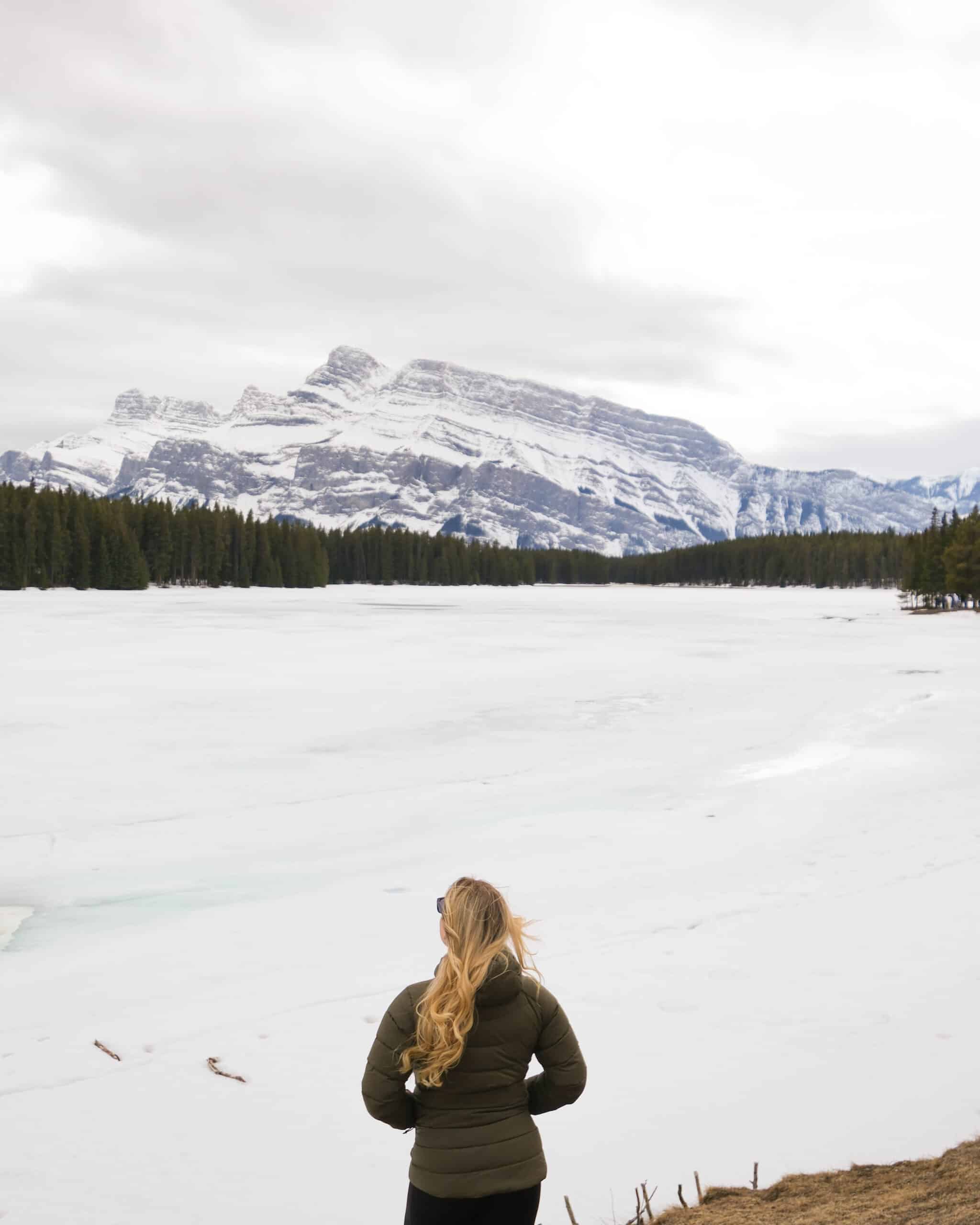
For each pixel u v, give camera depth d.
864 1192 5.08
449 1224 3.42
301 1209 5.25
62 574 135.62
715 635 62.78
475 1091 3.45
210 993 8.65
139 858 13.86
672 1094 6.45
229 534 174.38
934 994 8.21
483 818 16.02
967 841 13.94
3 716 26.45
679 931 10.11
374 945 9.93
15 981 9.12
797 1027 7.55
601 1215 5.07
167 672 36.91
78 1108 6.46
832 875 12.31
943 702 30.72
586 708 29.03
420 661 42.53
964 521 108.19
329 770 20.11
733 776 19.44
